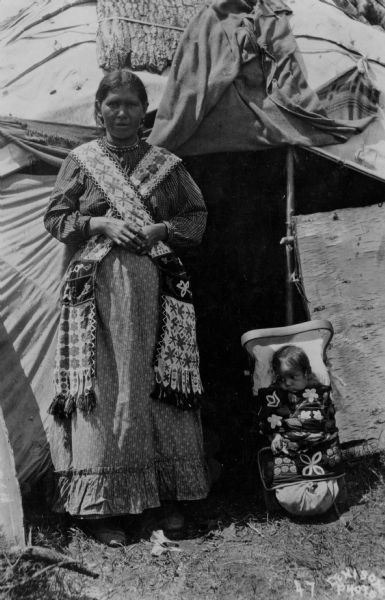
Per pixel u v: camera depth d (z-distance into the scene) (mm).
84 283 3119
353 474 3584
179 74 3463
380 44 3891
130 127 3174
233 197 4043
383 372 3676
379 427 3656
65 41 3691
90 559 2979
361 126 3598
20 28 3842
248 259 4277
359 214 3684
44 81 3598
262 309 4387
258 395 3375
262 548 3055
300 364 3326
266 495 3342
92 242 3180
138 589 2773
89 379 3045
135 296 3109
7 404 3285
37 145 3441
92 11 3816
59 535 3133
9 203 3447
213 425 4148
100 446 3029
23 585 2641
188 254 4305
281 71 3525
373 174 3600
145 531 3164
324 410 3324
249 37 3504
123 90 3137
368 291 3680
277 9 3648
